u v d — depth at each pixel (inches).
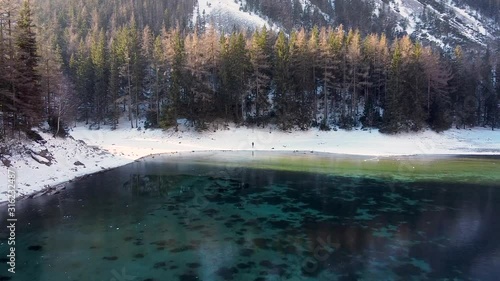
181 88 2160.4
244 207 800.9
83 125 2511.1
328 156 1644.9
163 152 1721.2
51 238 593.9
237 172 1216.8
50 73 1795.0
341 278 474.3
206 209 784.3
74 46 3043.8
